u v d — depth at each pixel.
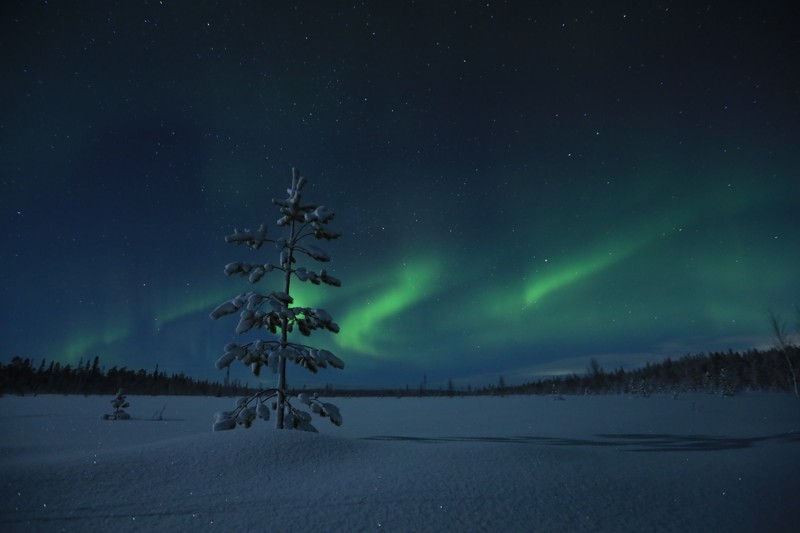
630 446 11.93
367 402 62.44
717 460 9.29
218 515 5.12
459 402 58.84
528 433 16.36
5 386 72.25
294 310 12.39
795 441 12.86
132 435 15.97
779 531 5.07
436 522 5.03
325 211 13.40
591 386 95.69
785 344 46.25
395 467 7.50
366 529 4.79
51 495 5.64
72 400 54.59
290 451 8.02
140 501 5.55
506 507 5.58
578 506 5.73
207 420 24.98
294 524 4.89
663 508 5.81
